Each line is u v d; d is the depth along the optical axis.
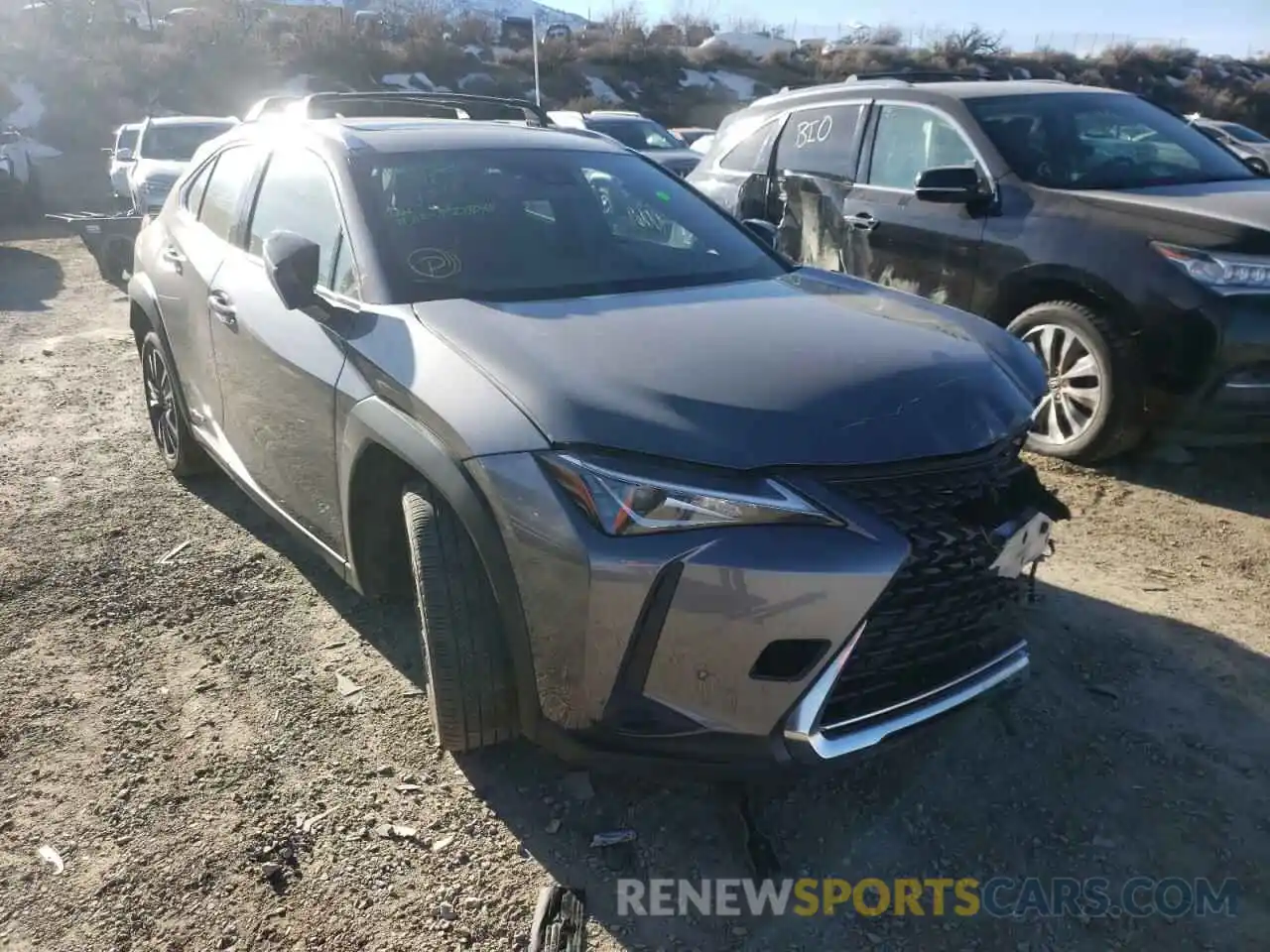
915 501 2.36
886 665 2.41
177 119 14.14
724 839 2.62
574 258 3.34
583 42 41.50
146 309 4.67
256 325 3.47
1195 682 3.25
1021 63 40.09
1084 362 4.87
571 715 2.39
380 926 2.35
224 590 3.86
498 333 2.68
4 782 2.82
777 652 2.25
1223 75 40.72
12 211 17.78
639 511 2.22
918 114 5.86
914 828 2.66
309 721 3.07
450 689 2.62
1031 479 2.69
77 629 3.59
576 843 2.60
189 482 4.94
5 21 36.47
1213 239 4.43
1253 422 4.48
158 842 2.60
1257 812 2.70
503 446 2.38
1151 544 4.21
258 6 42.22
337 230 3.31
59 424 5.91
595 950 2.30
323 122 3.86
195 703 3.16
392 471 2.92
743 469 2.26
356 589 3.23
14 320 9.10
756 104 7.23
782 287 3.33
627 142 16.55
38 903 2.41
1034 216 5.07
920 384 2.54
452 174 3.52
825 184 6.26
